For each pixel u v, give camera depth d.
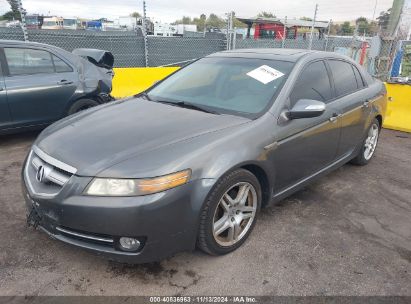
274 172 3.09
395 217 3.64
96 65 6.31
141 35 11.41
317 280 2.67
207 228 2.61
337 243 3.14
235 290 2.54
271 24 20.45
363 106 4.30
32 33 9.12
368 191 4.21
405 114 7.11
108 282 2.58
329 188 4.24
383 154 5.59
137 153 2.49
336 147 3.96
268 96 3.24
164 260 2.81
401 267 2.86
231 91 3.45
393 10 10.70
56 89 5.41
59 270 2.68
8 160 4.77
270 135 2.99
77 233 2.43
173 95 3.67
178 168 2.40
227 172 2.61
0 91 4.88
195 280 2.62
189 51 11.81
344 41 13.55
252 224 3.06
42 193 2.51
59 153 2.61
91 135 2.79
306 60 3.67
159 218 2.35
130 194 2.30
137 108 3.37
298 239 3.16
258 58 3.78
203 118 3.04
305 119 3.34
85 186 2.35
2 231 3.12
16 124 5.13
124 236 2.34
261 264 2.81
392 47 10.77
